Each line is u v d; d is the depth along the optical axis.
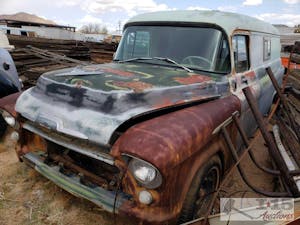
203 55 3.72
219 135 3.02
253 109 3.18
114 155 2.41
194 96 3.12
